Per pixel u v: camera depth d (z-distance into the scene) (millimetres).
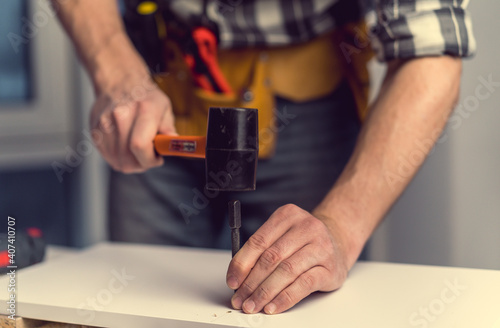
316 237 732
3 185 2111
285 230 740
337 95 1133
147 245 1122
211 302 727
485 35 1526
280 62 1099
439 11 840
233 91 1116
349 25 1094
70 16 1073
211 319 662
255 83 1095
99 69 1009
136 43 1133
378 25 899
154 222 1150
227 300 735
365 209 818
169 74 1128
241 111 687
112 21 1059
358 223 811
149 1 1106
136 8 1114
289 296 679
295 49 1094
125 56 1010
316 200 1166
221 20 1073
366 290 763
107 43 1025
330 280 728
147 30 1103
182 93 1129
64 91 2156
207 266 899
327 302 719
